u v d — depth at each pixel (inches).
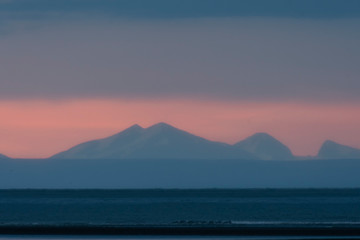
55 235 7554.1
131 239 7140.8
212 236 7396.7
